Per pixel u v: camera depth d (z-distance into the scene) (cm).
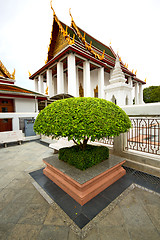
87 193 272
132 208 255
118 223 220
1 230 209
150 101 3834
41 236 199
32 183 357
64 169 324
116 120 296
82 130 250
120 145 475
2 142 786
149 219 228
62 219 230
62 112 288
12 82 1745
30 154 646
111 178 339
